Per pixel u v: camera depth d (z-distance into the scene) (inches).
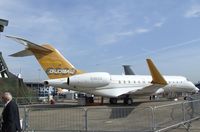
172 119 666.2
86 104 1454.2
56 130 560.4
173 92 1627.7
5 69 1707.7
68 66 1315.2
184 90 1611.7
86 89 1334.9
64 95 2418.8
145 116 671.1
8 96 379.6
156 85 1290.6
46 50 1278.3
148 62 1227.9
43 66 1288.1
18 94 1638.8
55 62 1296.8
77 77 1282.0
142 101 1582.2
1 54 1707.7
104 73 1352.1
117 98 1443.2
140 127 574.9
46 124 631.8
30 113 716.0
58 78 1299.2
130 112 620.4
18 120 380.5
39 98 1763.0
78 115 735.1
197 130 573.9
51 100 1642.5
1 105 1184.2
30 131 562.3
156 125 559.8
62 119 681.0
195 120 708.0
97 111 910.4
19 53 1239.5
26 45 1205.1
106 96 1386.6
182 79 1608.0
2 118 380.2
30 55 1274.6
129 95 1403.8
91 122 684.7
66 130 553.6
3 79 1598.2
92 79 1312.7
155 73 1235.9
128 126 593.0
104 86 1370.6
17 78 1670.8
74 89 1307.8
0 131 390.3
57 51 1299.2
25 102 1621.6
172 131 562.3
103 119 740.0
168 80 1552.7
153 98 1801.2
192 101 684.7
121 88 1423.5
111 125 627.2
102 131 542.0
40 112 715.4
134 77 1477.6
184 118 609.6
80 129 582.6
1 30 869.8
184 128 594.6
